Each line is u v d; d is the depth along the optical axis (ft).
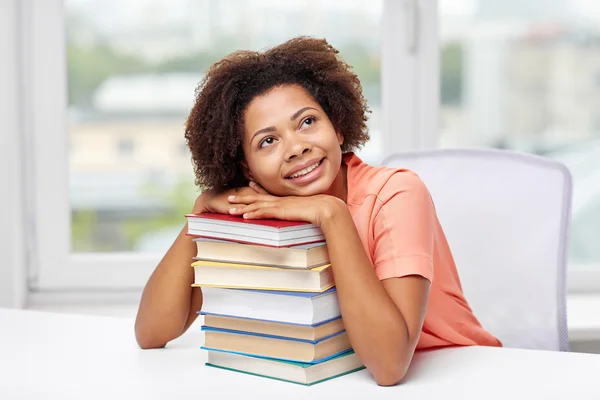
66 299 7.89
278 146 4.01
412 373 3.67
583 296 7.93
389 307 3.56
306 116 4.00
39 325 4.63
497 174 5.51
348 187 4.34
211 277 3.72
